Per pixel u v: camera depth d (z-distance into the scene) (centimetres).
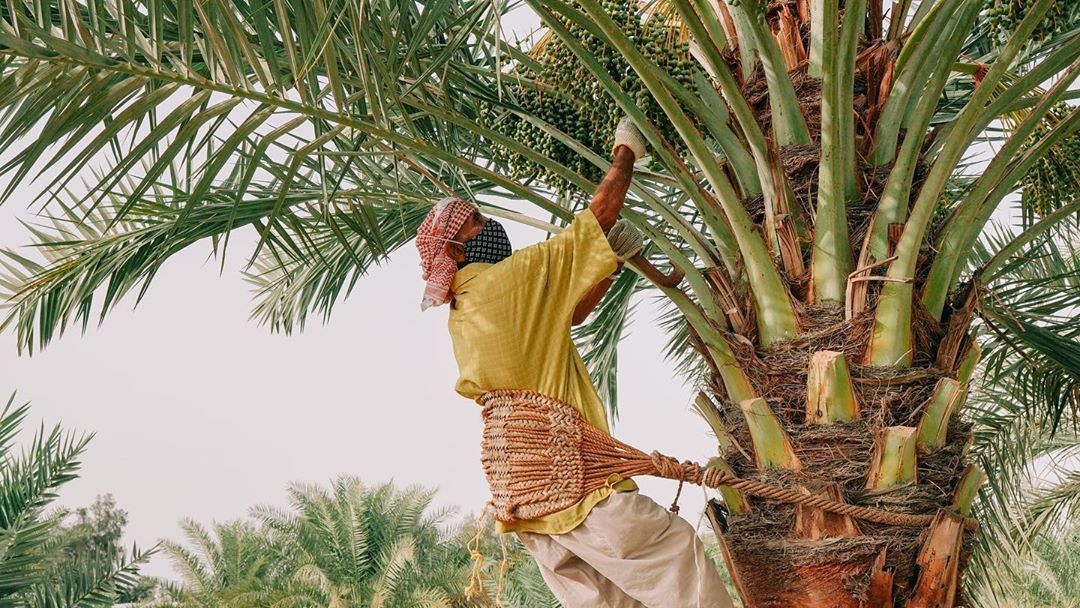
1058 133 342
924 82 360
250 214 492
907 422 323
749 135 342
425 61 400
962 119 318
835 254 333
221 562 2048
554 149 402
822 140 329
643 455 283
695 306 344
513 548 1891
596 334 628
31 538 1112
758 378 333
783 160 355
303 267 595
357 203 507
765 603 322
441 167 429
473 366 283
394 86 338
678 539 274
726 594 274
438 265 297
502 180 370
